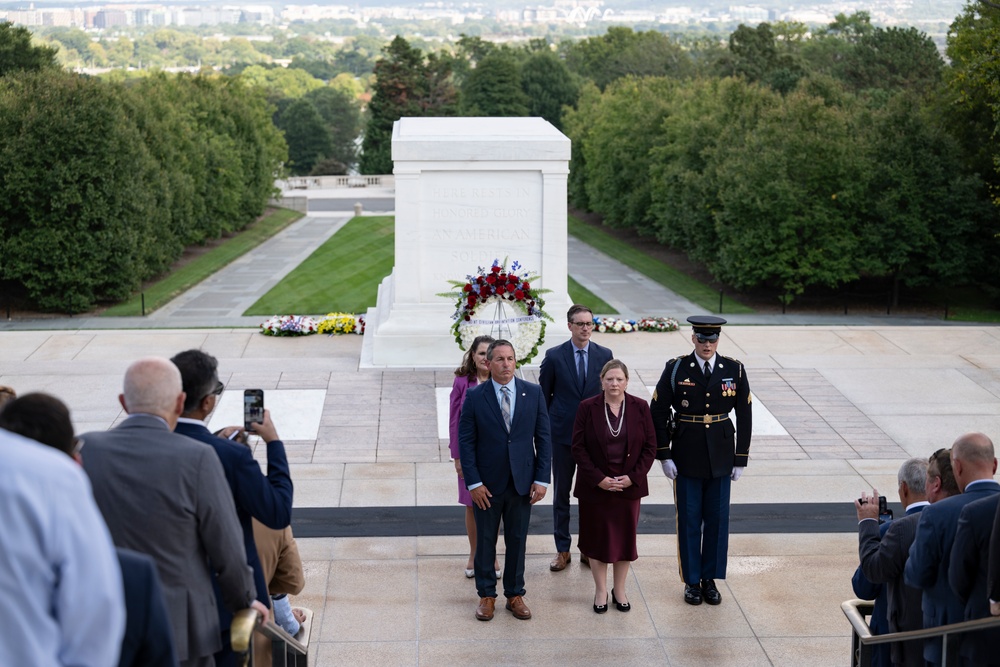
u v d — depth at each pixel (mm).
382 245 46406
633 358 17953
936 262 34281
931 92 41469
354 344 19125
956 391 16062
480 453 8500
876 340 19141
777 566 9867
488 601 8711
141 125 39875
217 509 4746
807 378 16656
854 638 6656
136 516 4645
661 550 10258
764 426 14375
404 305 17406
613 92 62406
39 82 33312
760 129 36125
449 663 8008
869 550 6574
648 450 8648
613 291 38312
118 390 15875
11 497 2535
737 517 11141
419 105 90562
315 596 9141
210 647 4840
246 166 52938
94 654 2637
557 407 9750
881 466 12883
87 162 32656
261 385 16094
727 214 34906
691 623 8711
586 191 60250
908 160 34000
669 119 48594
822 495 11867
